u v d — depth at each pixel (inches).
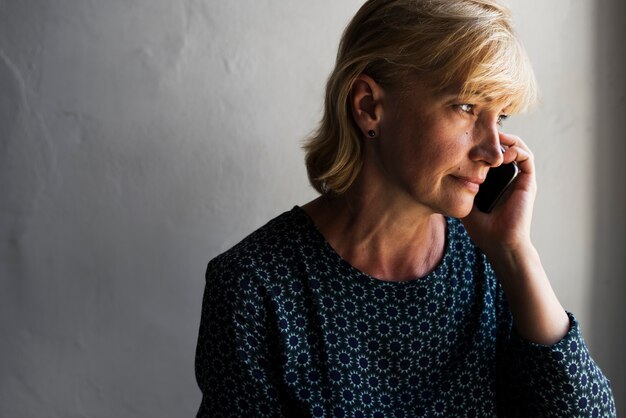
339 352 44.9
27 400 66.0
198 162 63.2
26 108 61.9
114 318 65.2
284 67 62.4
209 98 62.4
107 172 63.1
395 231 45.4
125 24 61.1
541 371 45.0
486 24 39.6
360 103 42.9
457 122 40.8
